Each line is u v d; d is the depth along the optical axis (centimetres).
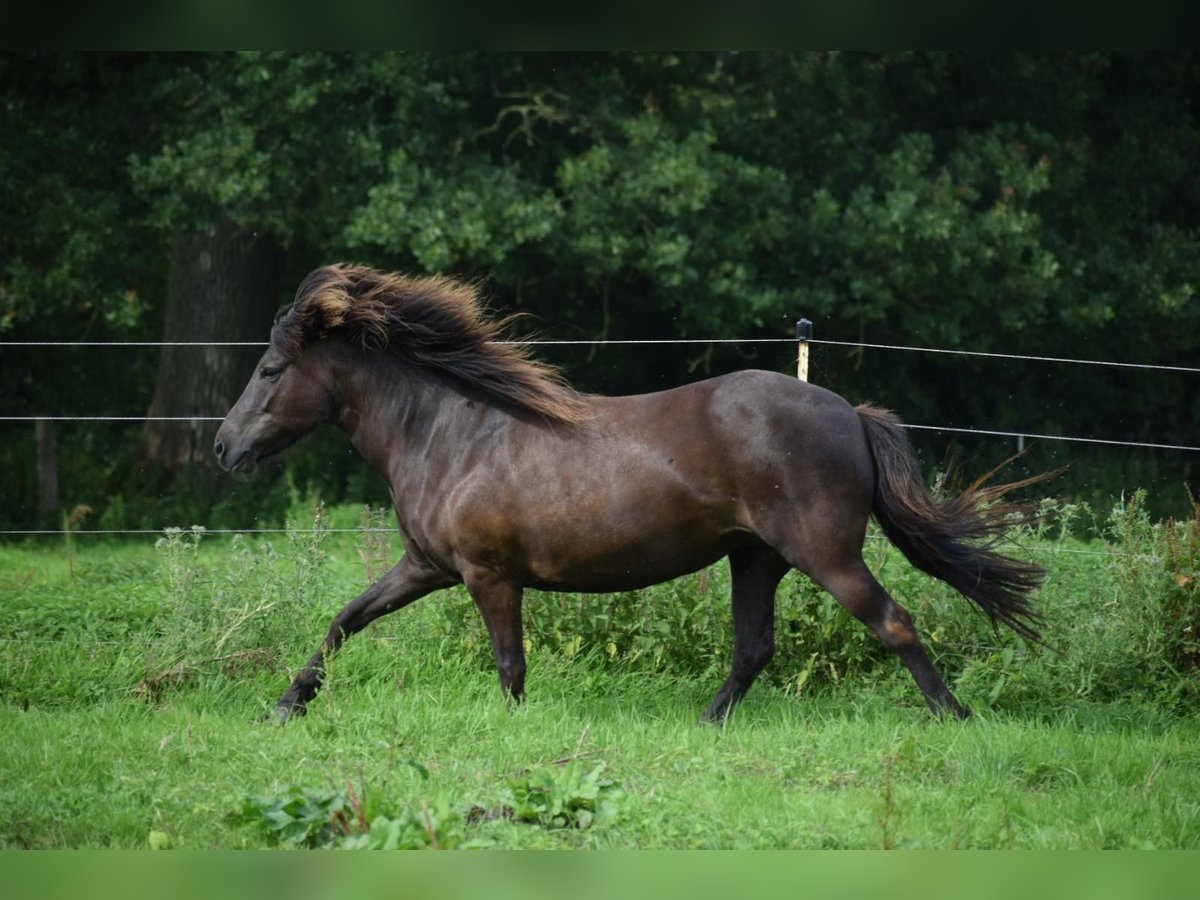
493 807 684
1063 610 1008
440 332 909
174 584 1091
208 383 2391
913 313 2402
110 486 2409
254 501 2297
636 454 853
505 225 2130
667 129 2250
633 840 637
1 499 2364
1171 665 972
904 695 973
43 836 659
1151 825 674
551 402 876
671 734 832
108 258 2314
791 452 830
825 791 730
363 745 805
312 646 1059
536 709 889
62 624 1141
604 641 1055
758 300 2245
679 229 2273
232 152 2077
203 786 723
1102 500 2422
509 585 890
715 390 856
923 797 706
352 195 2192
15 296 2264
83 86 2375
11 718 902
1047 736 827
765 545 892
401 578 945
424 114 2206
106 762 782
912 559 877
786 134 2378
